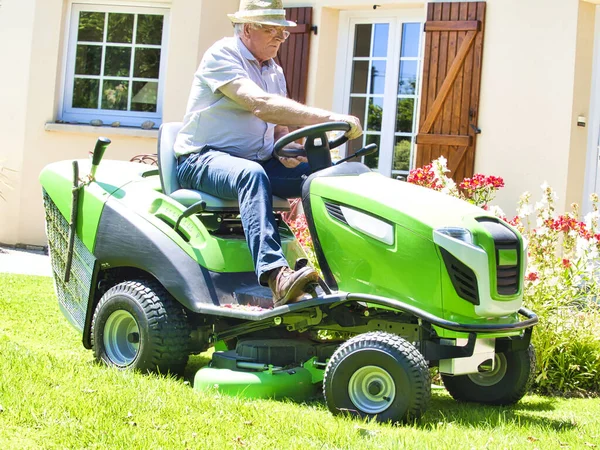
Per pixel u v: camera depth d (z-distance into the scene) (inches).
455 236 142.6
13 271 311.4
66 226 184.4
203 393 148.6
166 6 386.0
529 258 204.1
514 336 156.9
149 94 390.0
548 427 145.3
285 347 160.4
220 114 169.2
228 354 162.4
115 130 381.1
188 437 121.3
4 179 384.2
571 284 197.6
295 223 242.1
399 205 146.9
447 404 166.9
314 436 126.7
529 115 323.6
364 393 142.6
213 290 160.9
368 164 364.2
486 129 330.3
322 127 154.4
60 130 382.6
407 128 357.1
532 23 323.0
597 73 326.0
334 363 143.3
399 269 145.1
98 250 174.4
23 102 384.2
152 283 169.9
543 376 187.9
